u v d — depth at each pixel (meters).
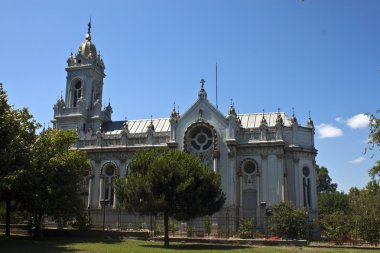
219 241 46.25
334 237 48.69
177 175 42.59
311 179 65.94
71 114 78.19
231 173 62.53
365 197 75.38
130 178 44.19
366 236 46.66
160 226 59.72
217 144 63.78
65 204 49.25
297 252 35.72
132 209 44.38
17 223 65.19
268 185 62.62
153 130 70.62
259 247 41.50
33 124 46.62
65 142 53.22
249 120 72.25
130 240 49.12
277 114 71.62
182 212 42.91
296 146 65.06
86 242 44.81
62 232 53.66
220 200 46.44
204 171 44.66
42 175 47.25
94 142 73.50
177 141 66.50
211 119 65.38
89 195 70.88
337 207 96.81
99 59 85.69
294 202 63.38
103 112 81.38
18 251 34.12
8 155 37.19
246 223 53.22
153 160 44.69
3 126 37.62
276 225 50.91
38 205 47.00
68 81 82.25
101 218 68.19
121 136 71.81
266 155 63.78
